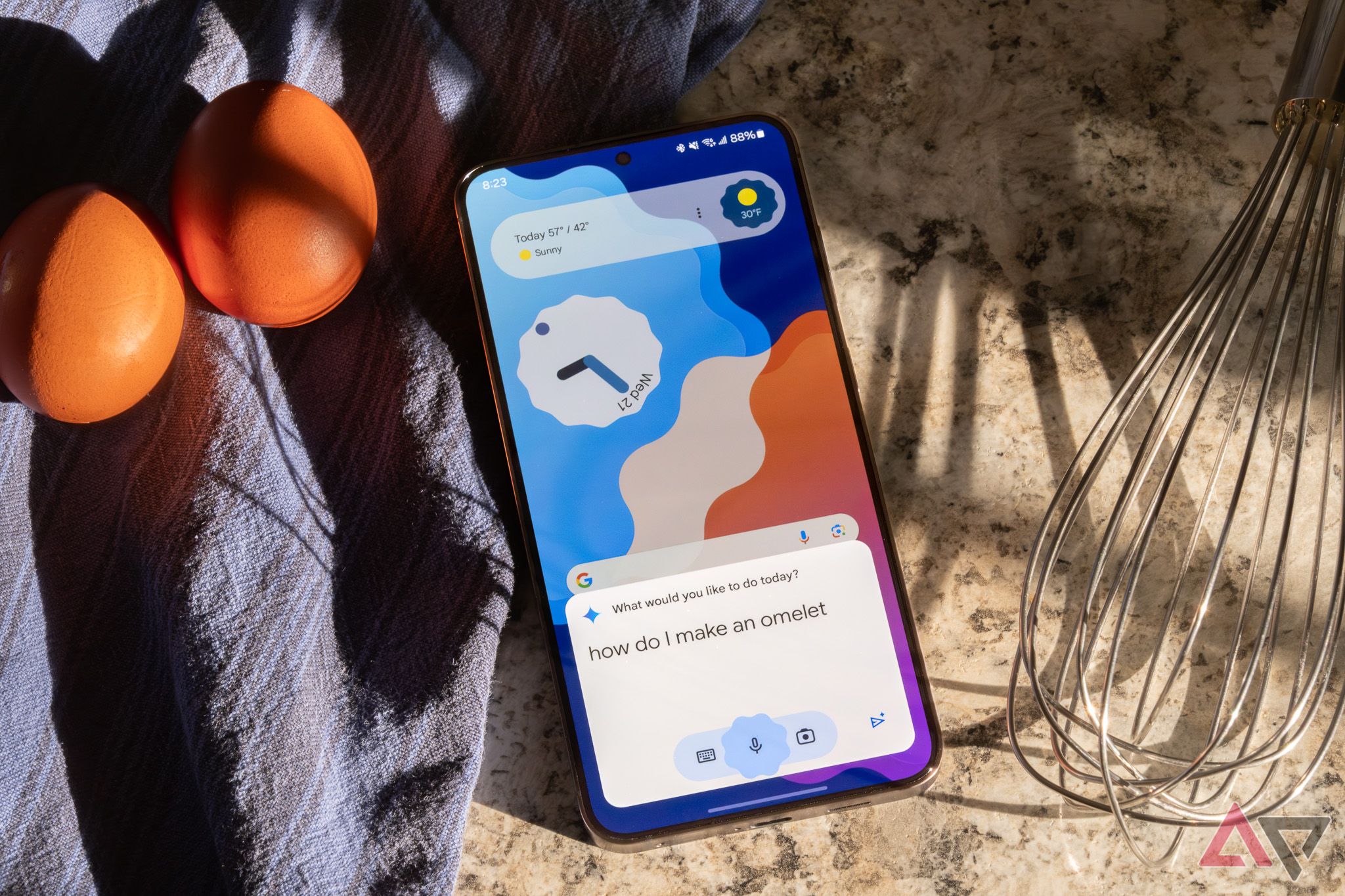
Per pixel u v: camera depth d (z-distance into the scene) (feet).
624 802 1.29
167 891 1.33
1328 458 1.20
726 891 1.31
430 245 1.45
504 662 1.38
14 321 1.14
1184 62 1.53
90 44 1.44
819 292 1.41
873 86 1.53
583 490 1.36
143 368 1.20
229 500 1.32
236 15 1.45
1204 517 1.39
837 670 1.32
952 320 1.46
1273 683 1.36
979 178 1.50
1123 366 1.44
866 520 1.36
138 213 1.23
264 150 1.20
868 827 1.33
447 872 1.26
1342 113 1.24
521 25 1.48
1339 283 1.47
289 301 1.24
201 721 1.27
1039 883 1.32
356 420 1.39
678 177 1.44
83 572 1.37
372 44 1.48
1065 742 1.25
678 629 1.33
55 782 1.33
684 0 1.46
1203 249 1.48
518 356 1.40
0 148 1.39
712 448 1.38
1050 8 1.54
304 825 1.26
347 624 1.34
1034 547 1.21
